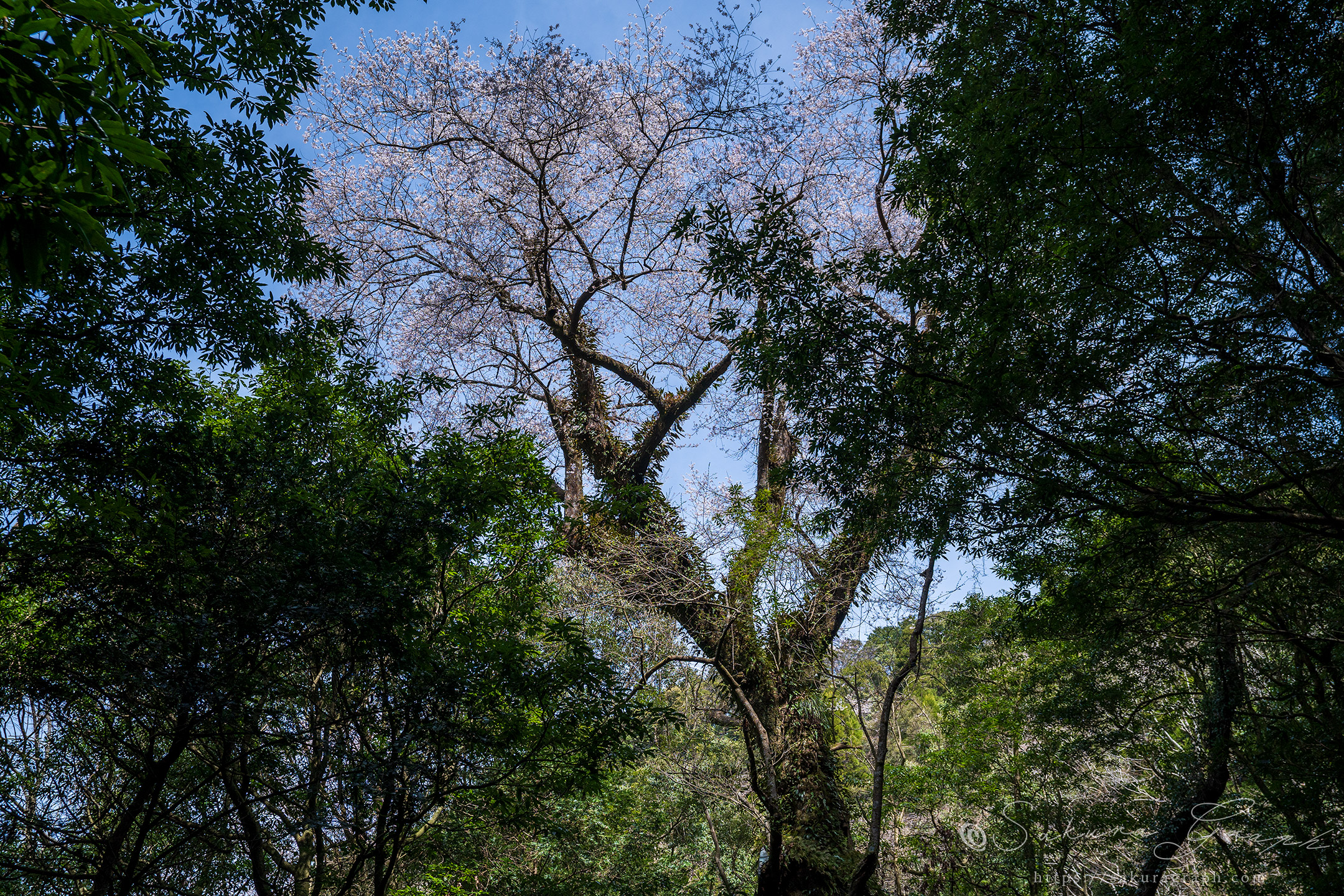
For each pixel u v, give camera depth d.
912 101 7.98
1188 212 6.25
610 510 10.38
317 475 7.41
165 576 6.21
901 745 17.27
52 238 2.49
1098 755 12.60
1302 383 6.10
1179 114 5.74
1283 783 10.23
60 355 5.94
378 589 6.85
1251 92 5.67
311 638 7.02
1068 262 6.32
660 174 15.21
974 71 7.24
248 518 6.75
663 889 14.34
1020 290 6.29
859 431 7.19
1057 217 6.17
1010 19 7.09
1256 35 5.36
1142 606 8.66
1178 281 6.29
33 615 6.25
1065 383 6.12
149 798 7.16
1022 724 13.74
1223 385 6.35
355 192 14.79
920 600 11.02
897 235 15.03
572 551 12.60
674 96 14.48
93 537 6.14
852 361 7.13
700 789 12.32
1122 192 5.96
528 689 7.69
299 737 6.90
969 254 6.73
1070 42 6.41
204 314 6.79
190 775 7.93
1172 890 14.36
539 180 14.14
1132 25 5.66
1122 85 5.78
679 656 11.63
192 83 6.70
